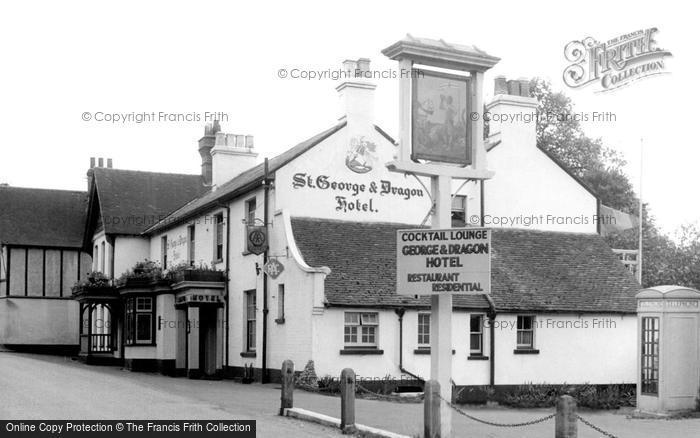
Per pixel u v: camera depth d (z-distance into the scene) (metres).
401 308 25.83
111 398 18.94
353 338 25.27
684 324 19.89
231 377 29.59
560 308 28.00
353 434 14.70
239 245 29.53
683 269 45.16
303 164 27.44
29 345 46.34
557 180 31.86
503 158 30.97
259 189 27.89
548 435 16.16
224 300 30.47
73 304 47.41
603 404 24.58
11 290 46.34
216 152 36.78
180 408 17.69
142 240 41.31
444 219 14.71
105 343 41.59
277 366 26.33
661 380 19.73
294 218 27.09
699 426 17.80
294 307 25.52
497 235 30.36
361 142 28.42
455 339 26.78
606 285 29.77
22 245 46.66
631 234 46.53
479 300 27.34
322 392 23.69
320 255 26.23
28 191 49.56
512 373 27.31
